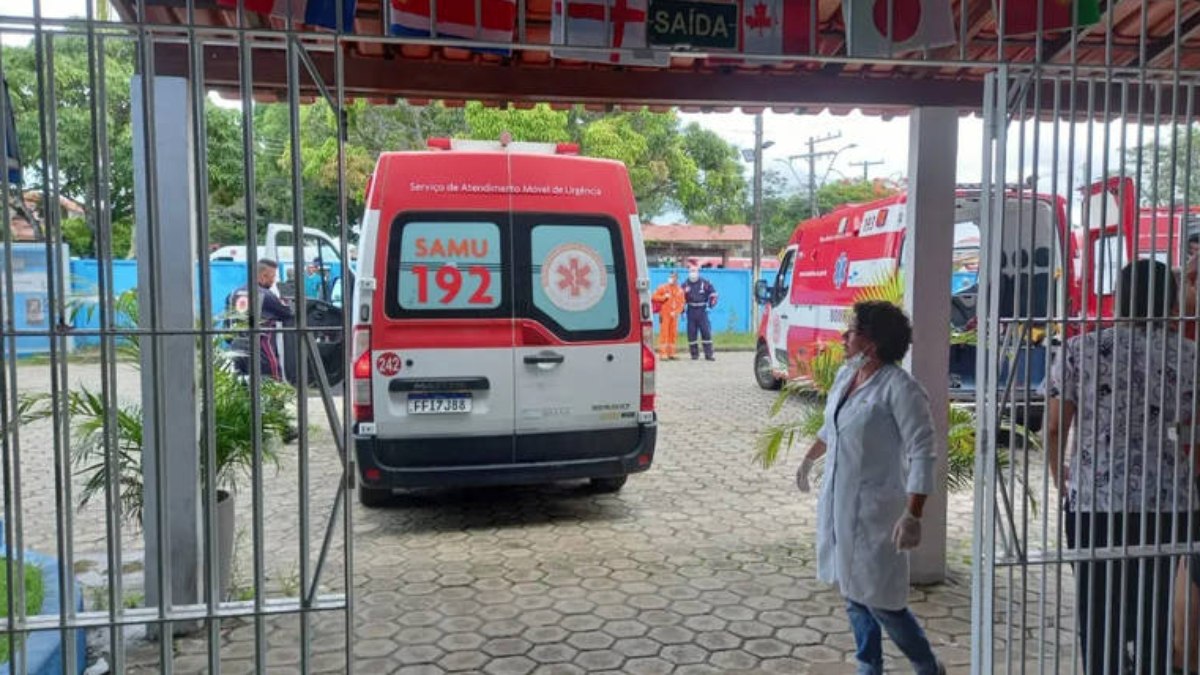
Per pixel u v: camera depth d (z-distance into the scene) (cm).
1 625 243
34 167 315
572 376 575
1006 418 502
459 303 554
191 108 377
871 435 308
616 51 278
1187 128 296
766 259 3095
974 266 952
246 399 450
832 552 320
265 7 243
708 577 492
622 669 377
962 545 541
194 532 390
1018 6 287
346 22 258
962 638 404
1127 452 296
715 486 705
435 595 464
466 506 636
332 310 822
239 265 1320
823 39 425
